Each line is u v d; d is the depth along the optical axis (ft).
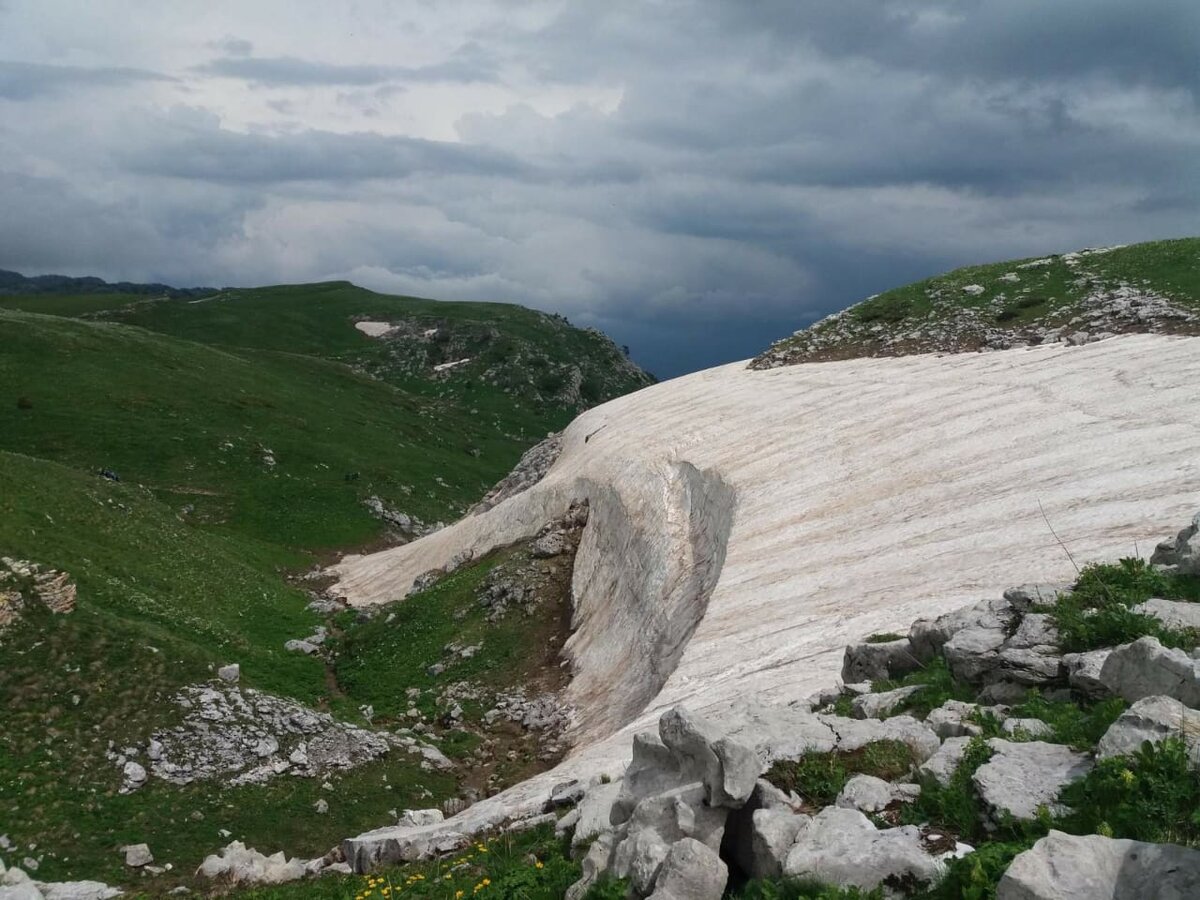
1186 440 92.68
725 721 43.21
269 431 366.84
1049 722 38.06
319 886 60.39
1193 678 33.58
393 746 115.44
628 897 33.40
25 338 378.53
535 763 111.45
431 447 439.63
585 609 148.05
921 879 28.96
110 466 305.12
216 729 107.34
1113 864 24.82
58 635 112.88
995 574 76.07
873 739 39.86
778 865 31.81
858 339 206.08
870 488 114.11
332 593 223.71
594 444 200.44
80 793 93.71
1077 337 153.48
